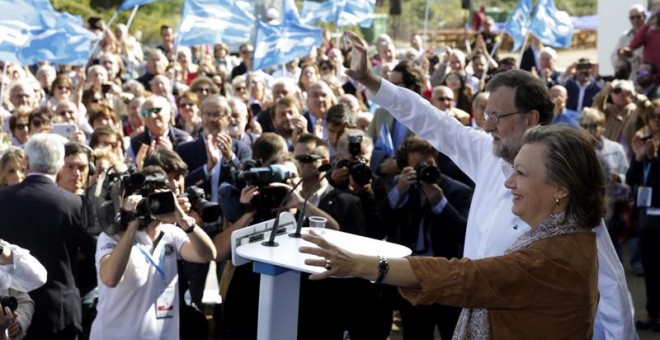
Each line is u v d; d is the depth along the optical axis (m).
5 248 4.63
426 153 6.08
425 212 5.95
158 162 6.05
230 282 5.10
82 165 5.97
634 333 3.88
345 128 7.39
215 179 7.26
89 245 5.42
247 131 9.42
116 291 4.85
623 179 8.58
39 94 10.79
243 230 3.77
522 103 3.63
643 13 14.84
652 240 7.80
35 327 5.25
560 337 2.82
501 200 3.65
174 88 12.01
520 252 2.83
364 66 4.05
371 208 5.87
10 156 6.07
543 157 2.84
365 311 5.59
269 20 14.49
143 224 4.68
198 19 11.03
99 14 25.08
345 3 12.96
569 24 12.88
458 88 10.99
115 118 9.21
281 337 3.78
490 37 19.81
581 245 2.84
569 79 13.21
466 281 2.77
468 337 3.01
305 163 5.57
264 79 13.24
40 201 5.34
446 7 28.97
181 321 5.21
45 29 9.72
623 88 10.27
